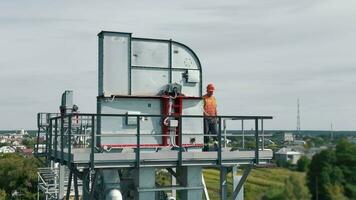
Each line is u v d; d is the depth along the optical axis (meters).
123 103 13.53
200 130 14.14
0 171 78.06
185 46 14.38
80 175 12.97
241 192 13.12
